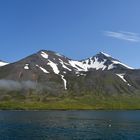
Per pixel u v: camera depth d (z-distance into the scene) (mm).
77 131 130625
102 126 155750
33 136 112438
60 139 105312
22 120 194000
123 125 162375
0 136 111875
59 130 134250
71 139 105500
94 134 120250
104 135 117250
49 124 165750
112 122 183500
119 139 106000
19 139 104125
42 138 107125
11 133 121562
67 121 188375
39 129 138000
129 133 124062
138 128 145125
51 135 115812
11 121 185125
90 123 174500
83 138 108062
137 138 108375
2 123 170000
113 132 127688
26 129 137125
